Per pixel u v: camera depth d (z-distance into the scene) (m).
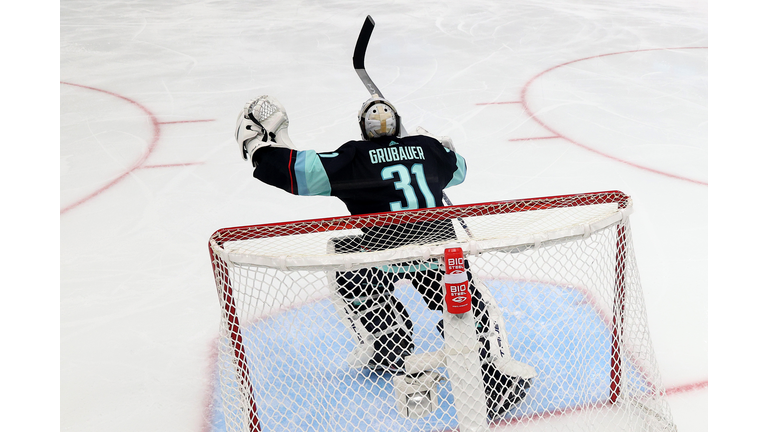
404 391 3.70
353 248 4.29
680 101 12.66
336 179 4.26
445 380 4.23
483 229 4.46
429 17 19.91
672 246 7.00
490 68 15.14
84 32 18.39
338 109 12.40
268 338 4.82
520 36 17.95
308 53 16.39
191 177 9.37
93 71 15.13
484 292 4.46
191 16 20.20
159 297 6.19
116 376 4.99
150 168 9.74
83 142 10.97
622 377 4.12
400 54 16.33
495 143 10.58
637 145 10.37
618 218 3.76
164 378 4.95
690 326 5.45
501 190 8.70
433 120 11.82
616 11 20.84
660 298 5.95
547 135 10.91
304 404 4.31
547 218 5.06
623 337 4.21
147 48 16.97
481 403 3.39
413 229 4.28
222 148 10.57
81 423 4.46
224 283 3.74
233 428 3.99
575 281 5.71
